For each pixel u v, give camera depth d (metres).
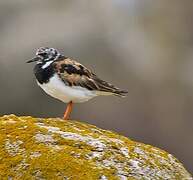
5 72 25.06
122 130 25.58
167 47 29.44
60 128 9.45
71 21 27.39
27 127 9.23
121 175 8.74
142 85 26.78
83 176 8.54
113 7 29.81
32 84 24.95
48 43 26.00
